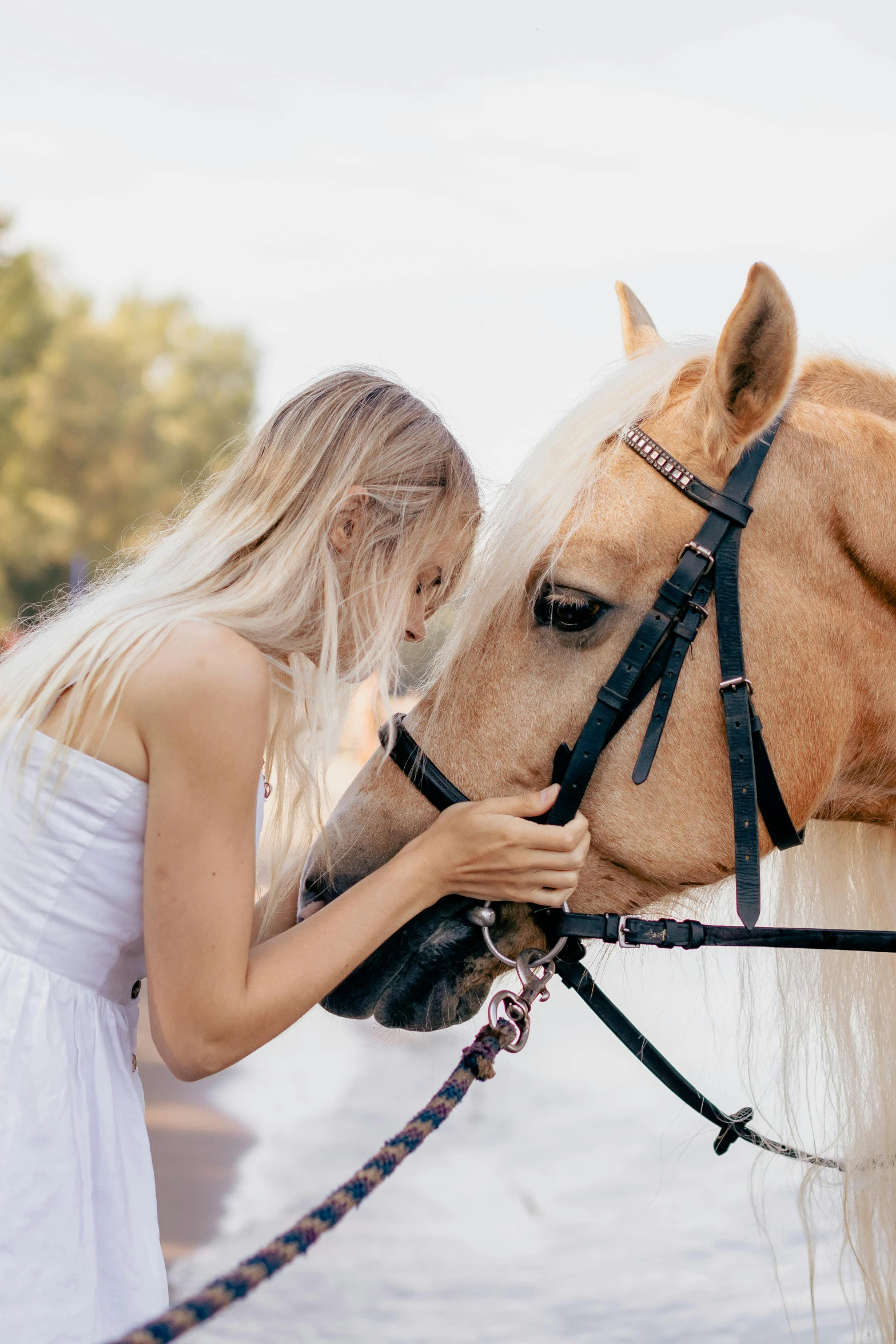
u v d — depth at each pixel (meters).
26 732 1.59
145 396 38.66
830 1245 3.71
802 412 1.96
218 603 1.69
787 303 1.74
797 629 1.88
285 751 1.86
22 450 33.31
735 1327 3.47
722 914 2.30
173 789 1.54
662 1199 4.51
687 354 1.98
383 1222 4.30
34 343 32.75
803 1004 2.16
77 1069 1.58
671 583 1.83
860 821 2.13
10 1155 1.49
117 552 2.07
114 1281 1.57
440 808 1.92
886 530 1.90
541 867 1.76
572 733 1.87
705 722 1.85
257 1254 1.32
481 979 1.93
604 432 1.91
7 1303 1.46
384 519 1.80
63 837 1.57
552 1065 6.38
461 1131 5.23
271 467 1.79
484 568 1.92
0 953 1.58
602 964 2.34
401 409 1.84
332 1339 3.42
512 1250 4.06
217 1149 4.86
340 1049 6.58
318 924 1.69
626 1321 3.55
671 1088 2.02
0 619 32.31
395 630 1.80
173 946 1.54
